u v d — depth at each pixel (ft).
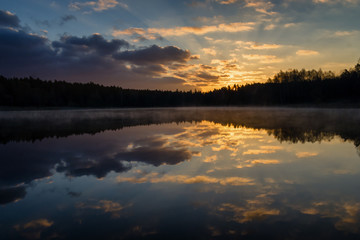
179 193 17.70
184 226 12.93
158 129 59.57
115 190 18.54
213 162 26.45
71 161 28.22
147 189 18.62
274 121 76.07
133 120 90.58
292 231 12.17
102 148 35.91
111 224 13.32
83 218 14.10
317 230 12.21
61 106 288.10
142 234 12.20
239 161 26.76
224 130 55.42
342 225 12.64
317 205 15.20
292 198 16.42
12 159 29.68
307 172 22.39
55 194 17.98
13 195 17.87
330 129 52.65
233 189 18.29
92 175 22.50
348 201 15.75
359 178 20.47
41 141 43.47
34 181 21.06
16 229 12.96
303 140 39.75
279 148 33.73
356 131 48.88
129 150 33.83
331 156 28.60
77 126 69.21
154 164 25.94
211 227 12.76
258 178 20.81
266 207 15.06
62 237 12.07
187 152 31.68
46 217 14.32
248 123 71.10
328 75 286.66
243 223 13.12
